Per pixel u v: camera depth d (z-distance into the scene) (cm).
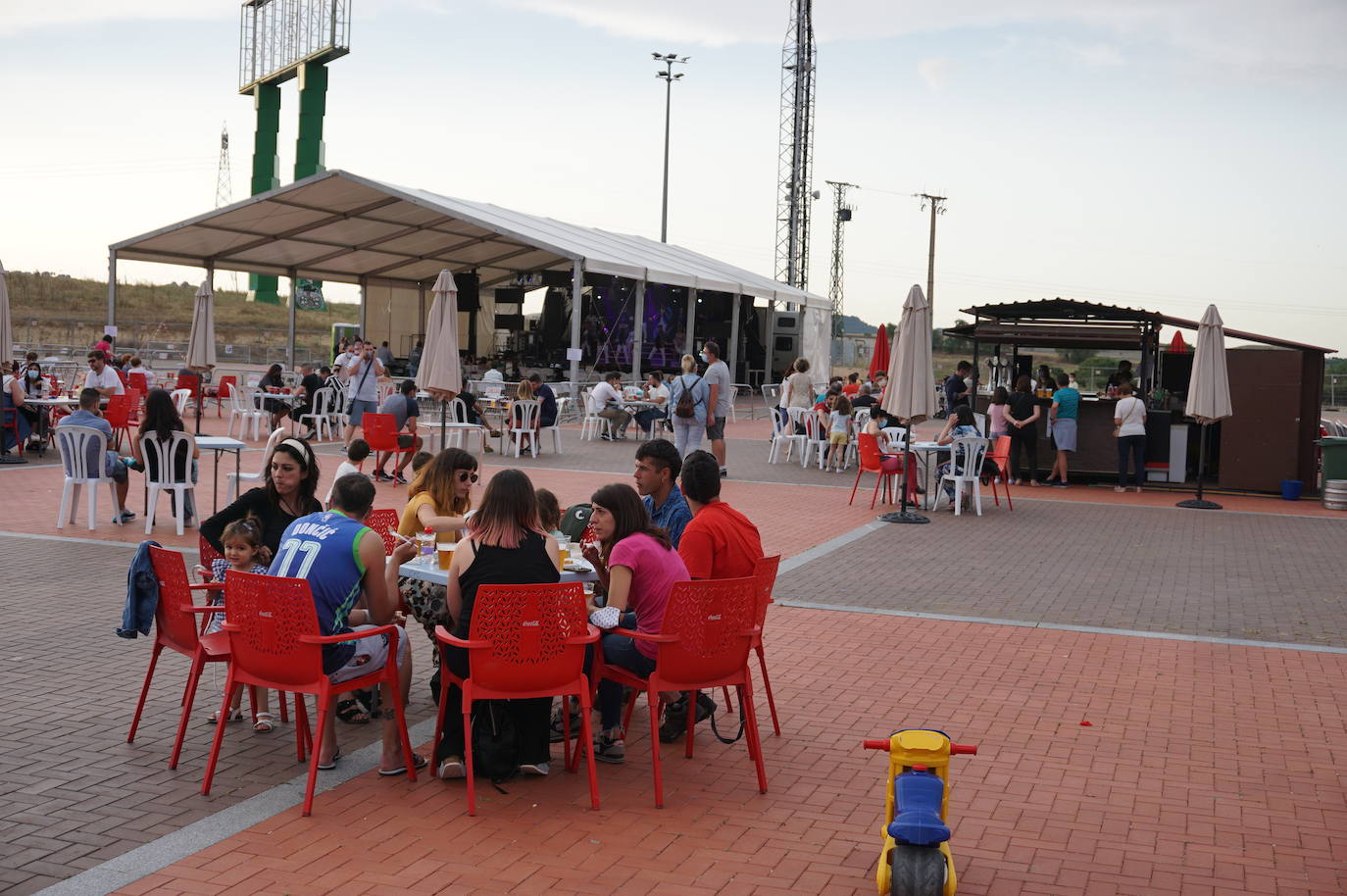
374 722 614
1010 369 2105
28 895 402
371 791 514
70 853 439
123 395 1714
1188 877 443
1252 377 1823
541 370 3656
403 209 2928
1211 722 643
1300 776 558
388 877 427
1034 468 1891
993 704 668
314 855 445
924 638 824
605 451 2181
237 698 611
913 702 668
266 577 494
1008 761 572
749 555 598
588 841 466
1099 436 1912
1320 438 1742
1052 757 579
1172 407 2000
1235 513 1617
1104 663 767
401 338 4016
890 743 436
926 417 1438
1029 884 435
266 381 2369
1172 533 1395
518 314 4116
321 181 2689
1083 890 431
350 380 1917
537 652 499
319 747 489
